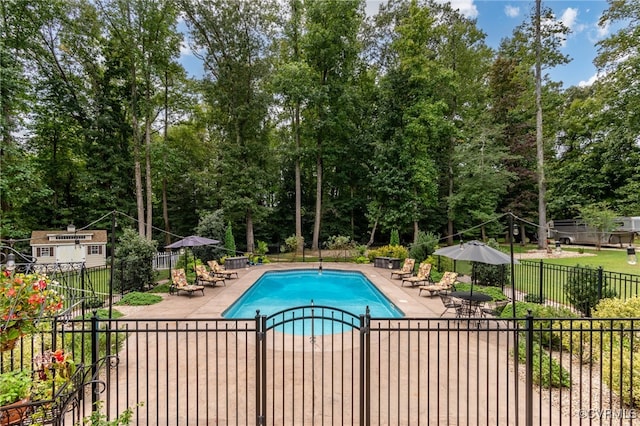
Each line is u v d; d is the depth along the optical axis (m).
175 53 21.64
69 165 23.64
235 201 22.36
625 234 20.47
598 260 15.67
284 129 28.31
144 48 20.53
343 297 12.82
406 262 14.77
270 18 22.78
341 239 21.36
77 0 18.50
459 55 23.05
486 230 23.36
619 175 21.34
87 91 22.25
